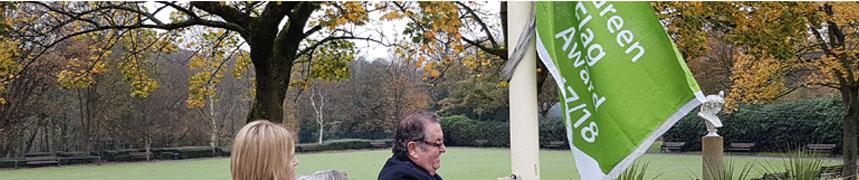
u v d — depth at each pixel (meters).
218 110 35.31
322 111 42.09
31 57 10.06
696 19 8.03
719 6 7.91
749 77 13.95
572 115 3.23
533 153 3.48
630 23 3.10
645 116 3.03
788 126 27.20
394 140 2.72
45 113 29.91
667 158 25.31
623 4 3.12
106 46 10.13
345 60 11.92
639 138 3.02
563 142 37.22
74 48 19.52
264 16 8.45
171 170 25.30
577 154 3.21
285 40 8.88
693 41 8.20
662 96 3.02
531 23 3.47
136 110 31.39
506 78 3.55
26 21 8.50
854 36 12.96
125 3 9.01
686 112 2.96
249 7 8.73
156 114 31.97
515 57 3.50
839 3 10.54
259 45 8.45
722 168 4.85
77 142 32.91
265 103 8.66
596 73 3.13
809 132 26.59
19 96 26.44
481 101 38.88
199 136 36.34
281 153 2.16
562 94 3.25
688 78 2.97
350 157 33.59
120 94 30.17
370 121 42.88
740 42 8.42
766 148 27.97
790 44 8.80
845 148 14.32
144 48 10.76
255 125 2.20
